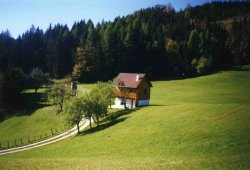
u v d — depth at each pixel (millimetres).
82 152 46875
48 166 32281
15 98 106812
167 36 185000
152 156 35531
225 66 164625
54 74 155000
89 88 119812
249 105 53000
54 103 93125
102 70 146125
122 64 150125
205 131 41562
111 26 179000
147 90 79938
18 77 112438
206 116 49438
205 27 199625
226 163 26438
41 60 166375
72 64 157500
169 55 157750
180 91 109000
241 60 172125
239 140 34969
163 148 38688
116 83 79625
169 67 155125
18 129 81125
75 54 153000
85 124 73250
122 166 29109
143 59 155250
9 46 168000
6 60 156750
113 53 151000
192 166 26562
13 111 97500
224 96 93062
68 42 166125
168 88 116812
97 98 67625
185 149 35938
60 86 95812
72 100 66500
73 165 31797
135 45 156375
